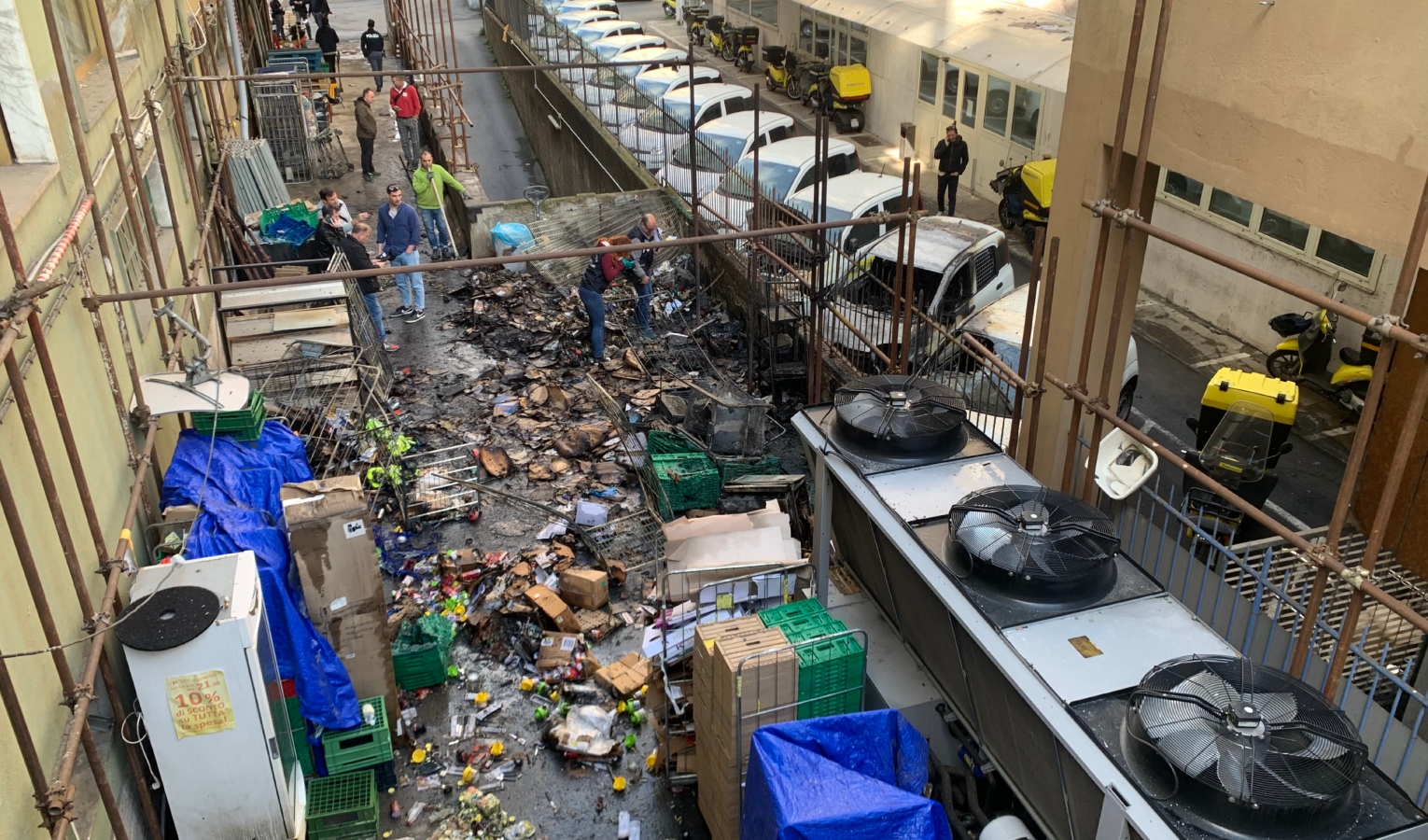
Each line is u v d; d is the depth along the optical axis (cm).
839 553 747
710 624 593
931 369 903
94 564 555
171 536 636
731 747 557
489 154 2548
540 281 1482
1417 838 378
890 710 521
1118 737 425
